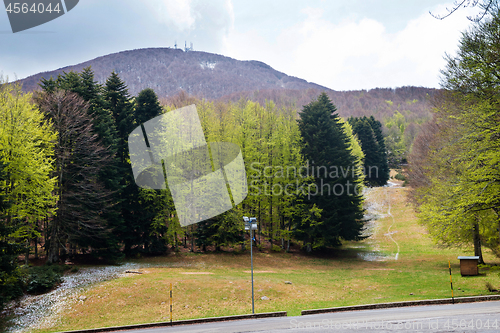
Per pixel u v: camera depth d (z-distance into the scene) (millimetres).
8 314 15664
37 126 20109
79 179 24078
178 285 18266
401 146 97938
